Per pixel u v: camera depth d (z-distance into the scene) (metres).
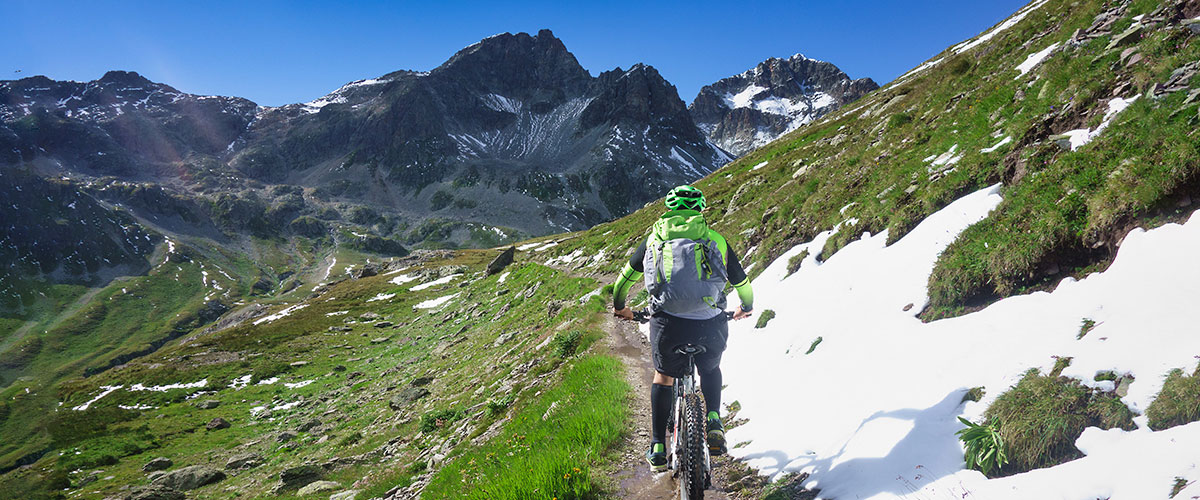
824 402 6.48
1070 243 6.10
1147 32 9.30
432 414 20.30
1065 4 17.69
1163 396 3.76
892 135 17.67
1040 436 4.11
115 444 41.75
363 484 17.16
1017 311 5.68
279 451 31.52
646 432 7.61
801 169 22.34
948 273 7.09
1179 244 4.83
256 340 78.19
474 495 6.67
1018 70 15.06
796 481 5.34
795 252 13.21
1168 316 4.26
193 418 48.28
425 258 140.75
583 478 6.00
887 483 4.54
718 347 4.62
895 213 10.20
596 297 22.53
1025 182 7.76
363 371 51.03
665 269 4.39
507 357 24.88
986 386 4.90
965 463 4.37
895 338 6.74
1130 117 7.10
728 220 27.06
